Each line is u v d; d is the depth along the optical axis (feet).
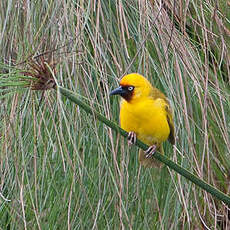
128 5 24.22
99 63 22.62
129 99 22.80
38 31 21.85
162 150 24.36
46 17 23.17
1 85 17.44
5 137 22.00
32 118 22.63
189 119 24.02
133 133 22.52
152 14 23.70
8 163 22.88
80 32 22.66
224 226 26.73
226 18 26.99
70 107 22.65
